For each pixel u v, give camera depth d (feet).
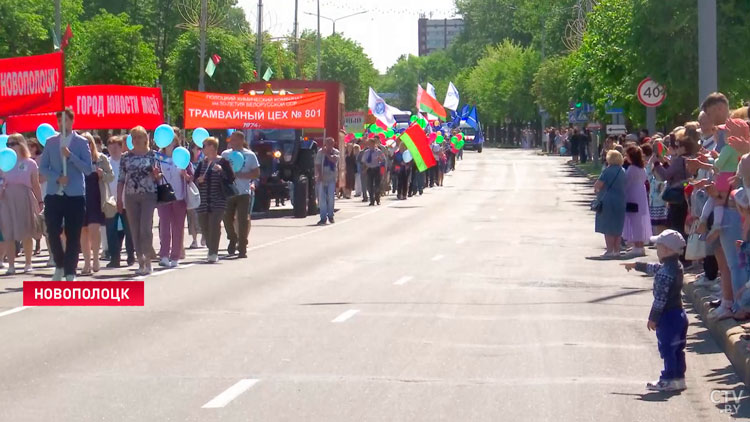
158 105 70.03
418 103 169.78
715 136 44.68
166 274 59.11
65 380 32.27
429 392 30.66
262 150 110.83
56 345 37.91
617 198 68.59
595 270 62.18
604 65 123.65
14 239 58.18
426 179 165.27
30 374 33.12
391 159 149.18
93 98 67.56
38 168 57.62
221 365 34.42
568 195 145.18
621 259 68.13
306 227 96.63
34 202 58.85
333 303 48.26
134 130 57.98
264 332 40.55
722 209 38.96
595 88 146.10
